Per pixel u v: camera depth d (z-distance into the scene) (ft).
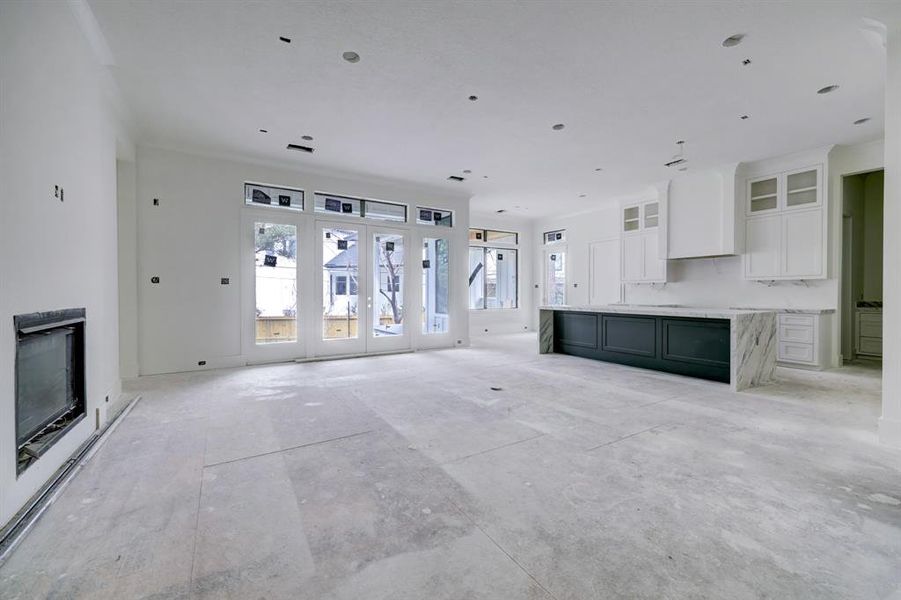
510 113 13.87
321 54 10.41
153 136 15.57
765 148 17.29
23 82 6.35
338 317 20.81
